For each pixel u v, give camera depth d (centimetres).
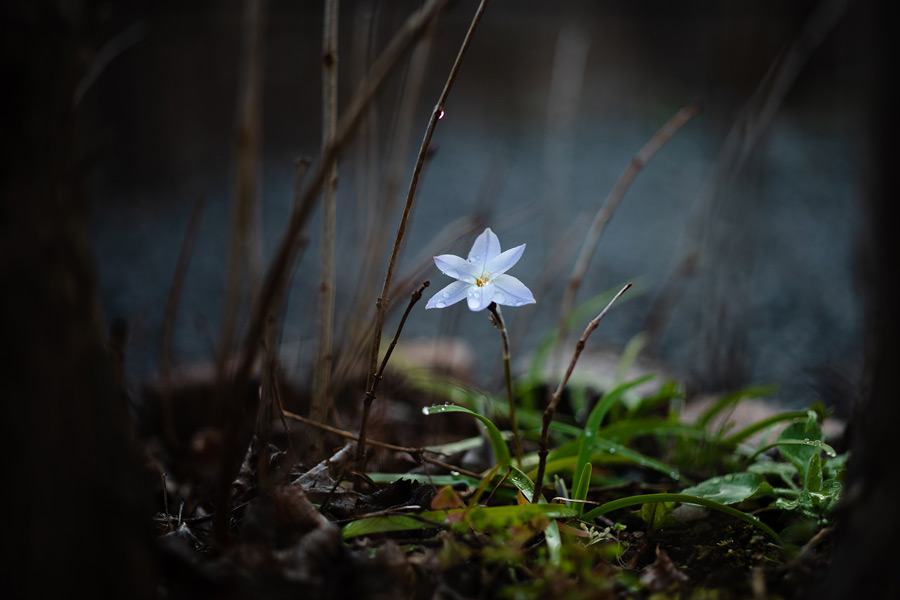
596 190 202
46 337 43
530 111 270
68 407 43
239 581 46
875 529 45
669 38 314
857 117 54
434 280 131
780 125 265
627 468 64
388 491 53
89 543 44
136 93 203
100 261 153
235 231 71
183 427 73
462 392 70
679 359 105
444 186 200
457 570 48
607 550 50
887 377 45
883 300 45
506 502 56
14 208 43
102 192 191
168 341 69
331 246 57
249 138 71
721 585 49
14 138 43
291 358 86
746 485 54
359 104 47
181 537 51
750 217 91
